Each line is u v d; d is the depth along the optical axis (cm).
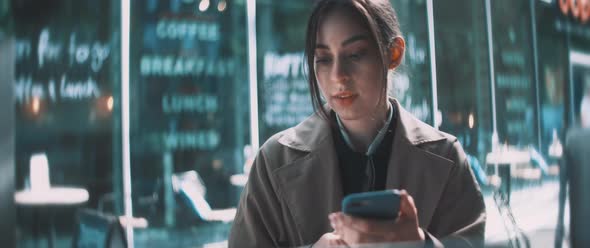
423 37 531
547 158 497
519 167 455
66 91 500
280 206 108
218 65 591
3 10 430
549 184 431
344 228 89
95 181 511
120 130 546
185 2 584
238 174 585
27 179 442
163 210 557
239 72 593
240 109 590
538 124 531
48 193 448
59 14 491
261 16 593
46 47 479
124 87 552
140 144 560
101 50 539
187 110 584
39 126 464
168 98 577
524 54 558
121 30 552
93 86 525
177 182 567
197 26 588
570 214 95
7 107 399
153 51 572
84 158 512
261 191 110
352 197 89
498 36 555
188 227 555
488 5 554
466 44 550
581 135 99
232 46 594
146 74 568
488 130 515
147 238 527
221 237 540
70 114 505
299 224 105
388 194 87
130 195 537
